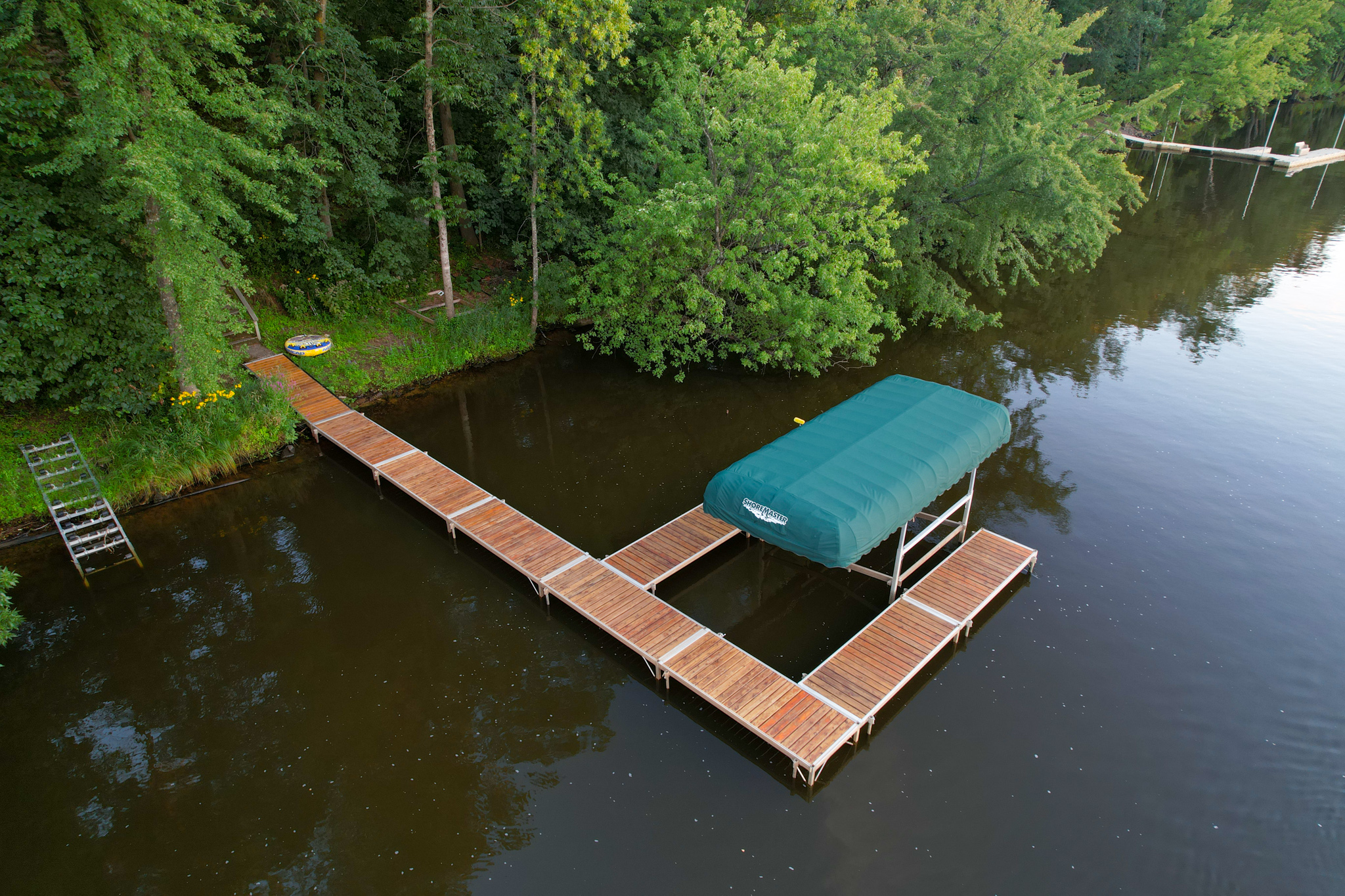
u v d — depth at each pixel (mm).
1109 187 27953
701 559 14172
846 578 13758
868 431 12664
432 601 12945
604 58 17938
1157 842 8914
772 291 19016
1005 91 22000
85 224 14289
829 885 8461
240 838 9047
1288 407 19469
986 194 22562
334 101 17797
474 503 14672
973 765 9977
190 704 10859
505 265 25078
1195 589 13172
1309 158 50438
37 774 9836
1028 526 14953
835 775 9867
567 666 11711
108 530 13094
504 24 18000
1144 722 10570
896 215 18047
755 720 10062
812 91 19281
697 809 9445
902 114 21312
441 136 22953
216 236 15805
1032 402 20094
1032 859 8727
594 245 20500
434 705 10930
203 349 14844
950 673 11484
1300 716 10633
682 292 19750
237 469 16094
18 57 12055
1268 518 15062
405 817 9312
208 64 13859
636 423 18922
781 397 20250
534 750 10242
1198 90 54562
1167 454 17422
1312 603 12781
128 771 9867
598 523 14898
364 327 20828
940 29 23016
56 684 11172
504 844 8977
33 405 15156
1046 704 10906
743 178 18875
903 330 21969
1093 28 53875
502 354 21391
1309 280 28844
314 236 18359
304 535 14508
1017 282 29656
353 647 11961
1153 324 25266
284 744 10258
